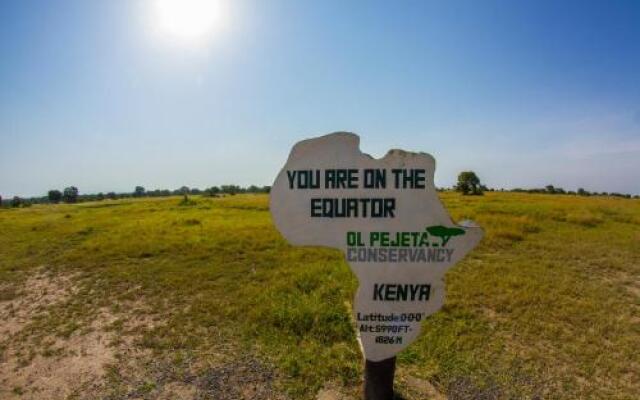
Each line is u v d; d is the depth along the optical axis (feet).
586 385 13.83
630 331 17.81
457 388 13.60
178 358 15.90
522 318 19.03
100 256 33.40
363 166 11.18
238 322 19.20
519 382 13.97
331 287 23.04
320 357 15.49
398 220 11.27
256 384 14.01
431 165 11.16
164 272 28.32
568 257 31.07
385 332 11.64
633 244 35.55
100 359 16.22
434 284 11.43
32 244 41.22
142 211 84.12
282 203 11.39
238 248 35.12
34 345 17.71
